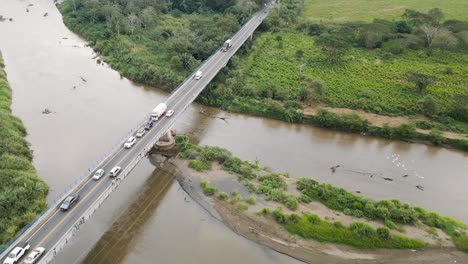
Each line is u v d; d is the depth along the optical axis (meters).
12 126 103.19
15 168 85.88
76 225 66.88
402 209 80.56
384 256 72.94
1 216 72.50
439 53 170.25
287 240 75.50
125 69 150.50
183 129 114.50
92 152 100.00
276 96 130.25
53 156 97.50
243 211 81.38
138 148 90.06
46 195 83.19
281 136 114.50
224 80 137.12
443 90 135.75
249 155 104.19
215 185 88.94
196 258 71.25
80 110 121.00
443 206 88.19
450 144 110.62
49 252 60.91
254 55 163.12
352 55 167.62
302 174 97.44
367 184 94.62
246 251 73.38
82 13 198.38
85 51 169.75
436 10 195.12
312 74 147.88
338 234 75.75
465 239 75.94
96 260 69.25
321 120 117.81
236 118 123.00
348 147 110.25
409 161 104.62
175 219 80.06
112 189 76.62
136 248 72.56
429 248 74.25
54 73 146.12
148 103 128.25
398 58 165.75
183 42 155.88
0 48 165.12
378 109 123.81
